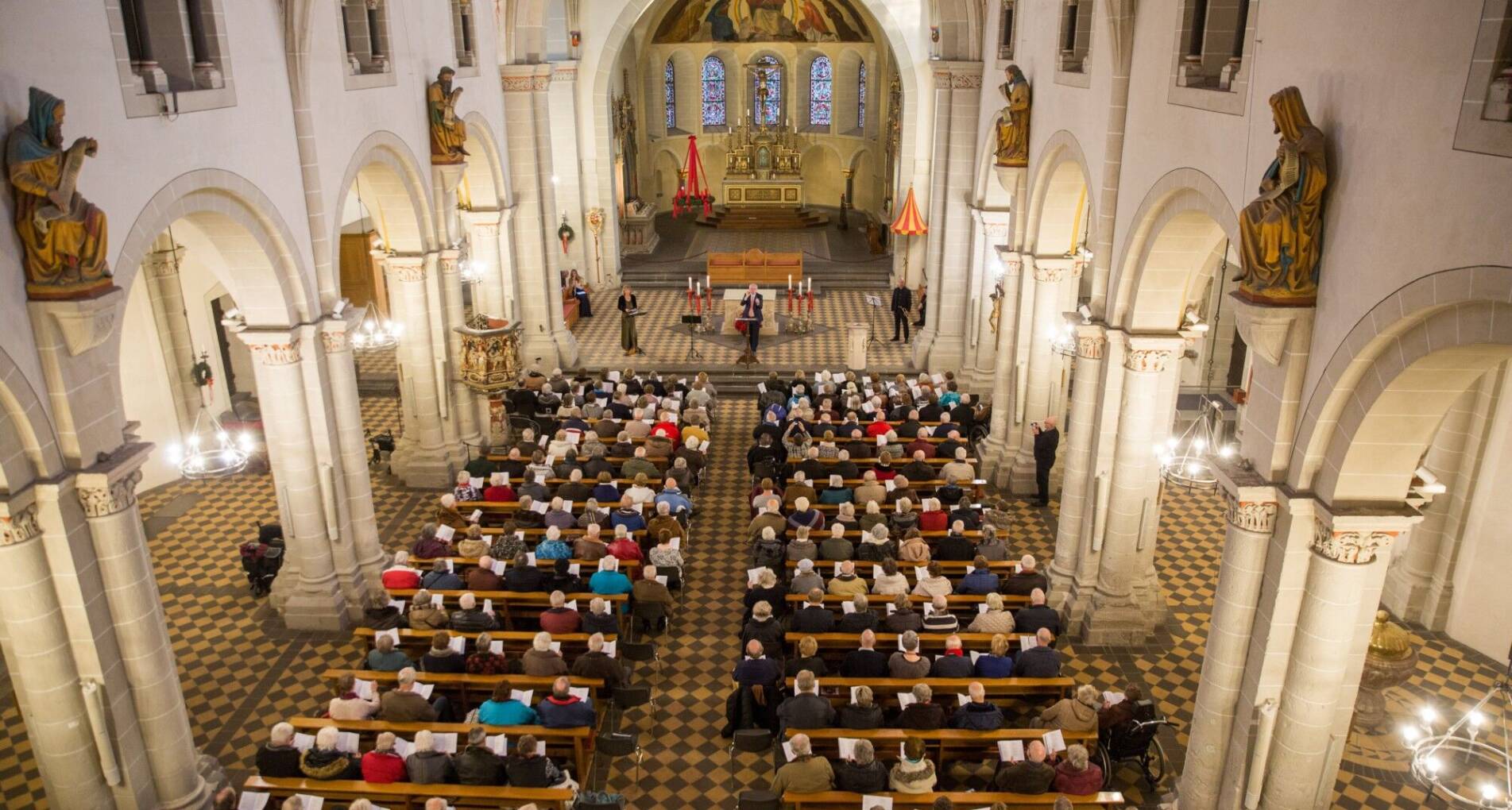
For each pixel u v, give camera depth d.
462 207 21.62
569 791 9.90
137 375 18.89
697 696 13.22
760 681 11.80
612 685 11.85
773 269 33.34
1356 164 7.66
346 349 14.44
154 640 10.02
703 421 19.38
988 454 19.73
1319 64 8.16
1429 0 6.74
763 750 10.97
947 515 15.79
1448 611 14.42
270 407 13.82
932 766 10.12
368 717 11.20
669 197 45.97
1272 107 8.14
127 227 9.64
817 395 21.59
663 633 14.59
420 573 14.33
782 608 13.66
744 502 18.83
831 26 41.41
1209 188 10.23
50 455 8.88
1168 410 13.72
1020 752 10.27
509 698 11.02
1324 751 9.26
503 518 16.41
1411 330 7.26
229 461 14.25
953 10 22.16
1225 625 9.59
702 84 44.06
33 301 8.52
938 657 11.85
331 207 14.09
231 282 13.04
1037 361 18.64
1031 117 17.55
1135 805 11.33
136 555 9.72
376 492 19.34
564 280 30.42
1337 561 8.50
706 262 35.84
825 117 44.47
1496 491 13.52
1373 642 11.84
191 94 10.72
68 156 8.28
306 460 14.05
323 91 13.77
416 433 19.61
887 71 38.91
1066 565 15.09
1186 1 10.78
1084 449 14.41
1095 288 13.67
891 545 14.56
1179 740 12.44
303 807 9.61
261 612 15.12
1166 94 11.44
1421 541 14.62
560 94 30.69
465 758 10.00
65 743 9.62
